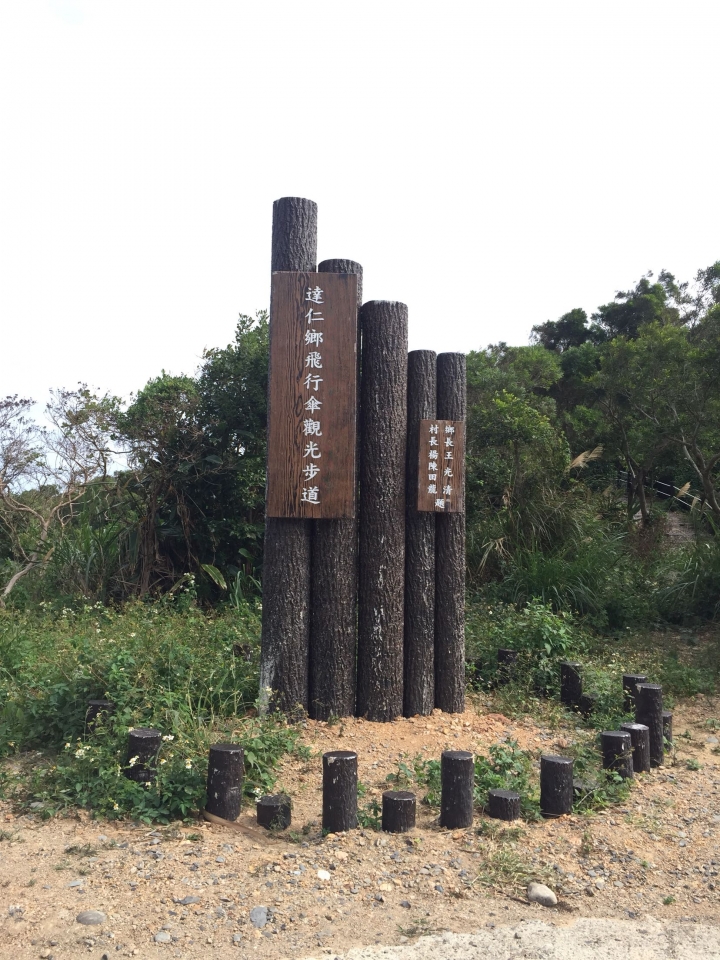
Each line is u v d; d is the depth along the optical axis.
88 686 5.12
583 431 16.64
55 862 3.59
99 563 9.73
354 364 5.54
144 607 8.33
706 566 9.73
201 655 6.20
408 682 5.80
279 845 3.83
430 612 5.85
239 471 9.66
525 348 19.94
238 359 9.99
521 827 4.09
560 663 6.58
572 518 10.70
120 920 3.14
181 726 4.71
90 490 10.36
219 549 9.81
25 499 10.41
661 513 14.36
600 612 9.18
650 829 4.12
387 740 5.31
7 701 5.48
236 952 2.96
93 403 9.81
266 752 4.73
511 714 5.97
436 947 3.02
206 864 3.58
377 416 5.76
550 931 3.17
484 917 3.27
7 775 4.53
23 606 9.24
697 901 3.48
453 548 5.95
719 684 7.26
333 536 5.59
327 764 3.97
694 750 5.60
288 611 5.52
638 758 4.98
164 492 9.74
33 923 3.11
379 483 5.72
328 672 5.56
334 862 3.63
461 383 6.05
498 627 7.69
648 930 3.21
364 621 5.71
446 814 4.07
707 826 4.22
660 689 5.23
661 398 10.71
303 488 5.49
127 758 4.35
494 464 11.56
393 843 3.85
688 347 10.52
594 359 22.69
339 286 5.55
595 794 4.44
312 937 3.07
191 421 9.80
